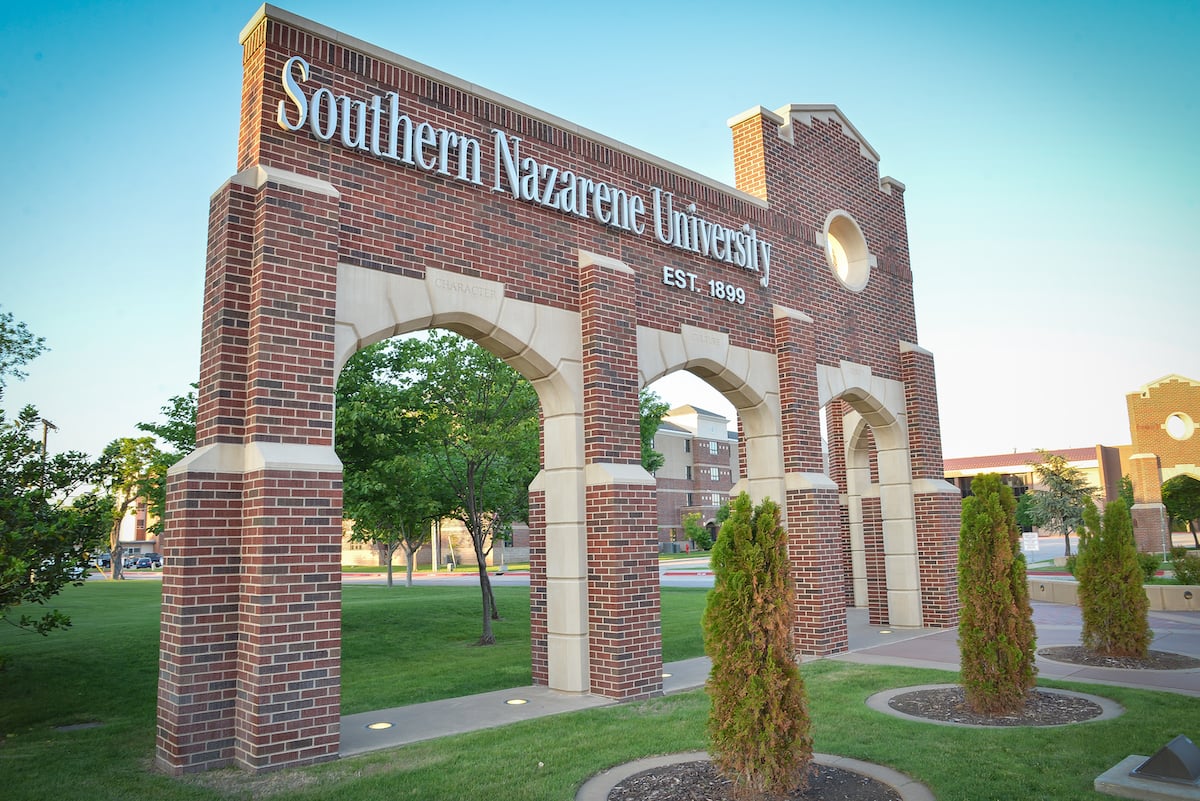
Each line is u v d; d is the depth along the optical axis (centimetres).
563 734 814
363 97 929
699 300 1292
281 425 785
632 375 1131
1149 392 4734
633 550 1054
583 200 1138
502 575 4694
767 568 643
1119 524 1210
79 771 719
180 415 1753
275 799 631
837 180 1634
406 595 2672
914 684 1022
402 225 940
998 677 849
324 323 830
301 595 760
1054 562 4241
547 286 1084
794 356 1405
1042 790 602
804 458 1384
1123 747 705
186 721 725
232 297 795
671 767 684
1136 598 1181
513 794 627
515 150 1073
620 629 1019
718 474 8150
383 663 1392
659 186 1266
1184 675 1049
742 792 603
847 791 609
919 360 1712
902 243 1803
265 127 841
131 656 1352
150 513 2286
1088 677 1043
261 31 862
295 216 822
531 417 1684
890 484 1684
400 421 1634
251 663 735
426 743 800
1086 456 7125
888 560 1677
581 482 1081
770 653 617
